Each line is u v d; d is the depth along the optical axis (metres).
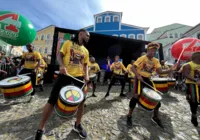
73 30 6.92
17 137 1.98
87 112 3.11
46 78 6.77
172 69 2.90
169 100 4.73
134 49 11.02
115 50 11.51
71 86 1.98
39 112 2.97
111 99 4.41
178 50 5.01
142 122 2.77
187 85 2.94
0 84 2.71
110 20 25.25
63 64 1.94
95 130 2.32
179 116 3.25
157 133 2.38
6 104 3.38
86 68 2.29
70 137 2.04
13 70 6.50
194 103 2.79
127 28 24.77
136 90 2.60
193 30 17.27
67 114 1.86
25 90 2.94
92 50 11.52
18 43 3.98
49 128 2.26
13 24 3.71
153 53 2.68
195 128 2.67
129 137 2.18
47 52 31.50
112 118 2.86
